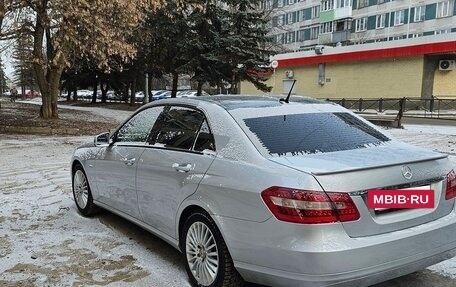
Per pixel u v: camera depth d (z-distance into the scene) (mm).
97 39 14312
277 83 39312
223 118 3703
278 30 63656
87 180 5656
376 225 2973
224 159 3455
